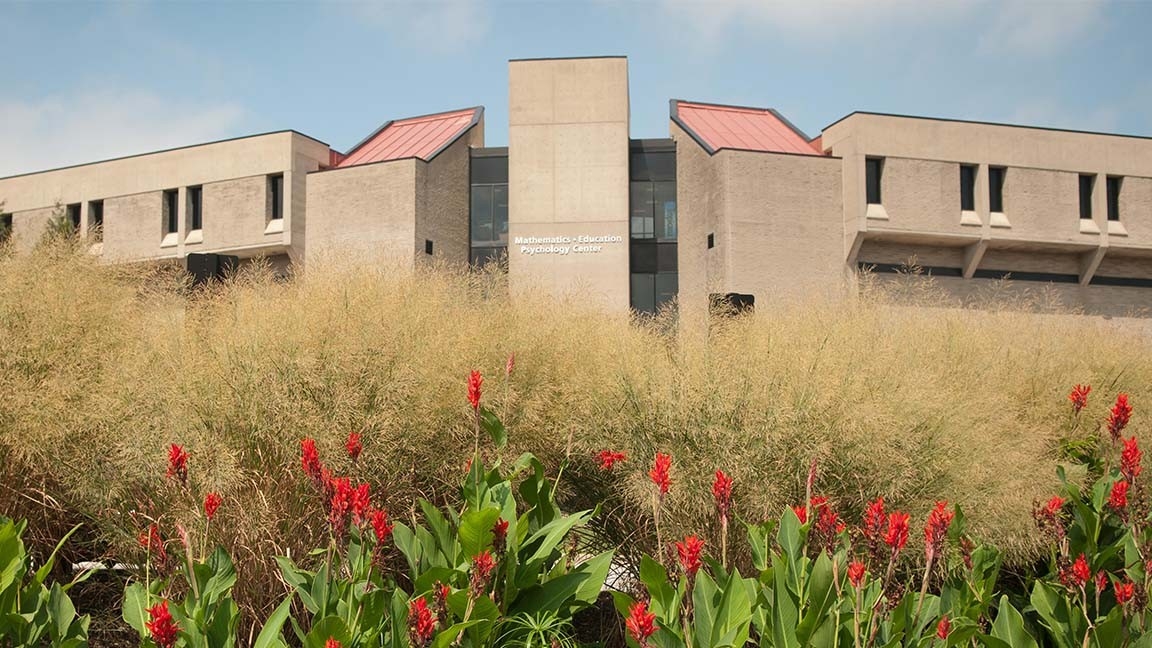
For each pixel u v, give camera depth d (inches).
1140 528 150.9
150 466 150.4
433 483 183.2
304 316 177.5
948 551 151.5
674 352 198.4
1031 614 153.3
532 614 128.2
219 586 123.3
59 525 181.2
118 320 201.3
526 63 1219.9
